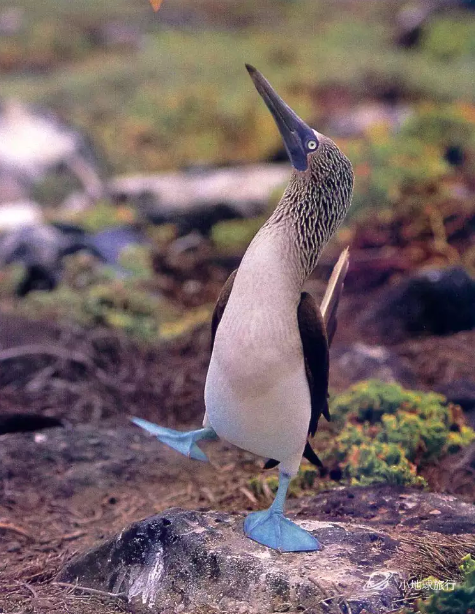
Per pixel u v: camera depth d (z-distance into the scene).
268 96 6.20
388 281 15.41
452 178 17.81
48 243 15.91
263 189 20.98
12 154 22.92
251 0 49.84
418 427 8.80
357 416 9.47
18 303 13.77
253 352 5.75
